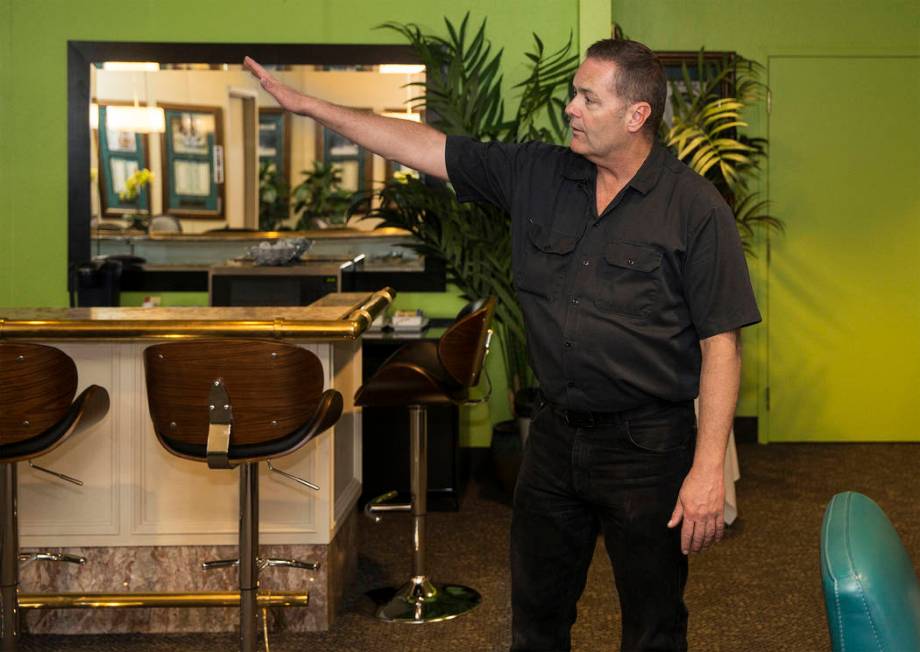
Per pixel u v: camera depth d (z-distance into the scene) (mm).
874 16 6535
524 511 2467
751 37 6527
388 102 5703
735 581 4043
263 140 5711
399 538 4664
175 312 3445
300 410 2742
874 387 6703
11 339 3154
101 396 3020
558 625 2523
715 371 2199
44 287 5770
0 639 2967
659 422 2287
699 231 2184
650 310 2229
